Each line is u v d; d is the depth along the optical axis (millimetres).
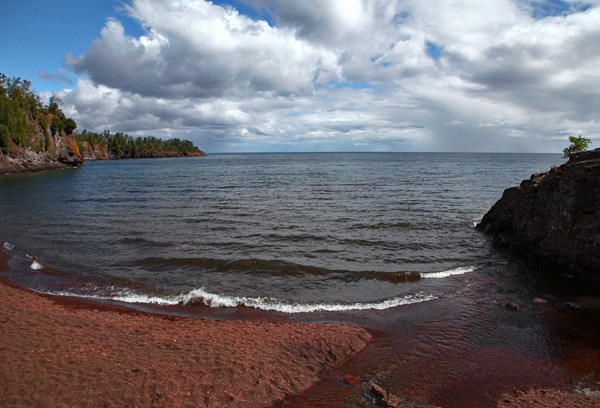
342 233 18422
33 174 75562
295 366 6750
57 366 6242
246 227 19875
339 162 124250
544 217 14008
